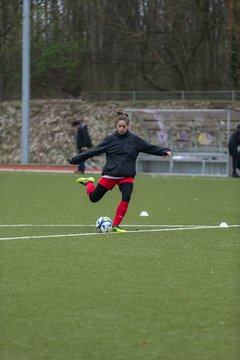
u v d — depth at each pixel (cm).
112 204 3950
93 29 11756
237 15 10019
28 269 2031
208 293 1755
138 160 7256
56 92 11706
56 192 4781
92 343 1381
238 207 3844
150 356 1313
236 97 10075
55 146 9688
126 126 2791
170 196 4544
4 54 11588
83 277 1930
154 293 1753
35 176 6494
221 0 11000
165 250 2361
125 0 11400
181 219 3259
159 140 7244
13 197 4369
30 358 1304
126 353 1328
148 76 11562
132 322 1511
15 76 11606
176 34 11144
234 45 10444
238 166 6588
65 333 1439
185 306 1633
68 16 11700
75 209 3662
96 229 2864
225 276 1953
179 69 11312
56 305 1638
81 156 2794
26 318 1537
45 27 11719
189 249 2384
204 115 6962
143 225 3022
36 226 2942
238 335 1431
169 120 7144
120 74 11725
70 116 10044
